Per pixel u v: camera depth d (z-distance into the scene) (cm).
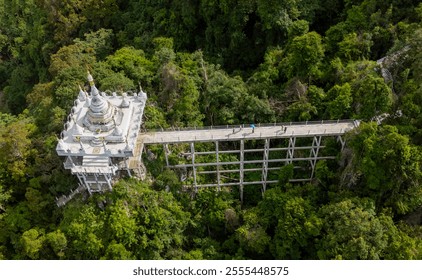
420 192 5741
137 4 9769
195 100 7238
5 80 11562
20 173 6569
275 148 6731
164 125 6931
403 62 6650
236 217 6644
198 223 6806
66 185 6519
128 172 6266
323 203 6397
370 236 5488
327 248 5659
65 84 7212
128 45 9012
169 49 7938
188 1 8538
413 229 5791
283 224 6016
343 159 6450
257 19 8256
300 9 8181
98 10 9762
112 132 6009
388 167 5709
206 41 8762
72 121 6266
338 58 7212
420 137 5944
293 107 6925
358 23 7706
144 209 6269
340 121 6606
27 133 6800
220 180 7169
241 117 7069
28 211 6562
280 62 7606
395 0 7612
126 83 7119
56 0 9600
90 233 5978
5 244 6556
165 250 6366
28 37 11281
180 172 6988
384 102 5953
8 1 12100
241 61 8606
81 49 8500
